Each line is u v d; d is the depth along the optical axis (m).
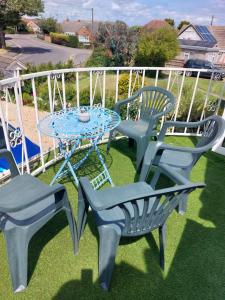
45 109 6.08
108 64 15.81
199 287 1.54
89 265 1.66
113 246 1.43
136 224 1.39
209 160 3.06
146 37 15.90
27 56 19.48
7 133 2.18
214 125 2.05
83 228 1.79
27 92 6.65
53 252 1.74
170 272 1.62
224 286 1.55
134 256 1.73
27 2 20.42
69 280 1.55
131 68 3.24
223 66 18.09
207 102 3.94
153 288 1.53
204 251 1.79
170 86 3.95
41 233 1.89
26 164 2.47
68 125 2.19
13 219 1.43
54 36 33.06
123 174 2.73
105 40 15.92
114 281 1.56
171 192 1.23
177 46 16.55
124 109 3.84
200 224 2.03
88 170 2.79
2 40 22.00
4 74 3.27
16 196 1.53
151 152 2.21
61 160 2.93
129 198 1.18
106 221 1.46
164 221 1.52
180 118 4.09
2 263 1.65
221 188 2.52
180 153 2.32
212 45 23.47
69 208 1.59
